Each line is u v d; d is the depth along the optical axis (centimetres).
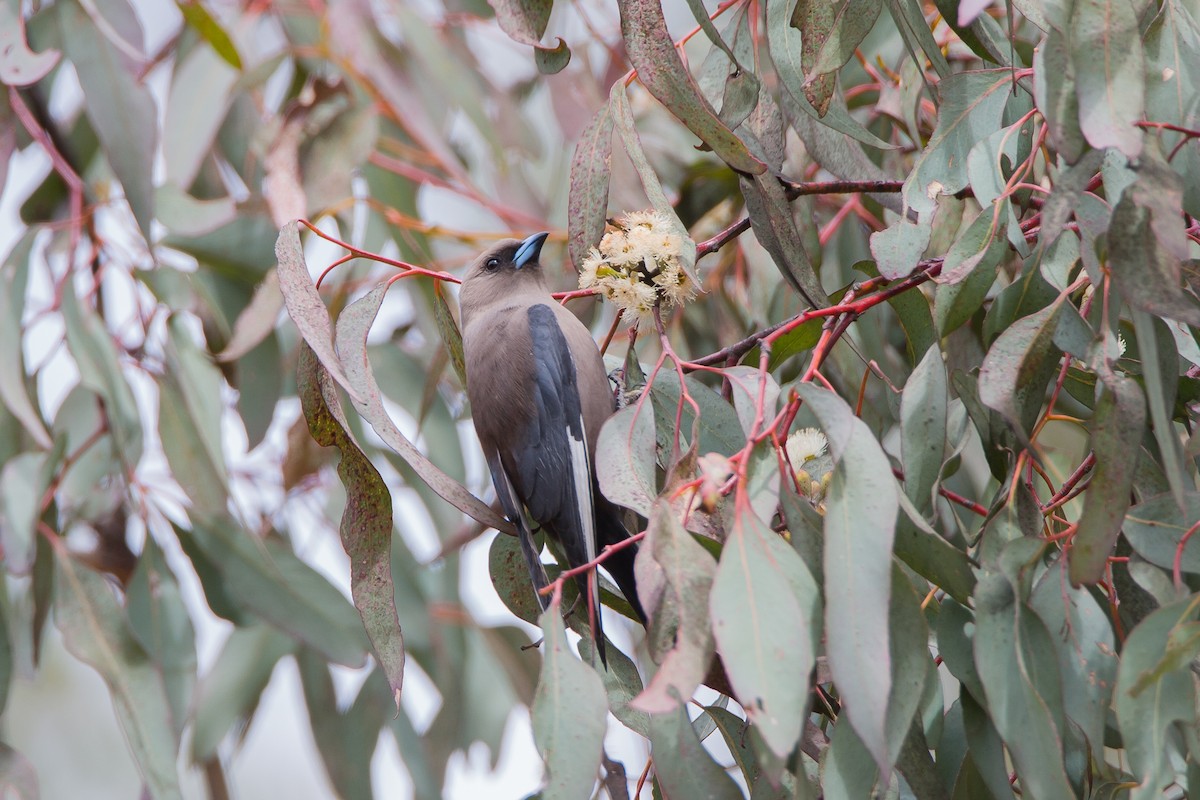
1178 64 473
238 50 900
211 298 840
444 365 716
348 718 876
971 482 723
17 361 775
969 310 483
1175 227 396
